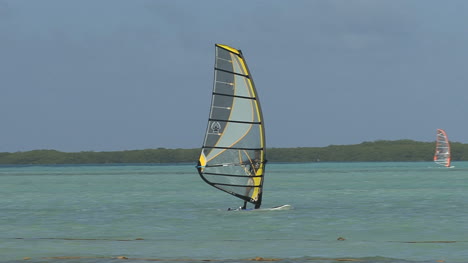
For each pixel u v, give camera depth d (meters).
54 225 110.75
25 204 159.88
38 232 100.81
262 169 129.00
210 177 123.88
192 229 103.25
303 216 121.38
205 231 100.38
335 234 95.44
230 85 124.88
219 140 124.38
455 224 107.88
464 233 95.81
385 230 100.06
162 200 171.25
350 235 94.19
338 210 133.62
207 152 123.44
